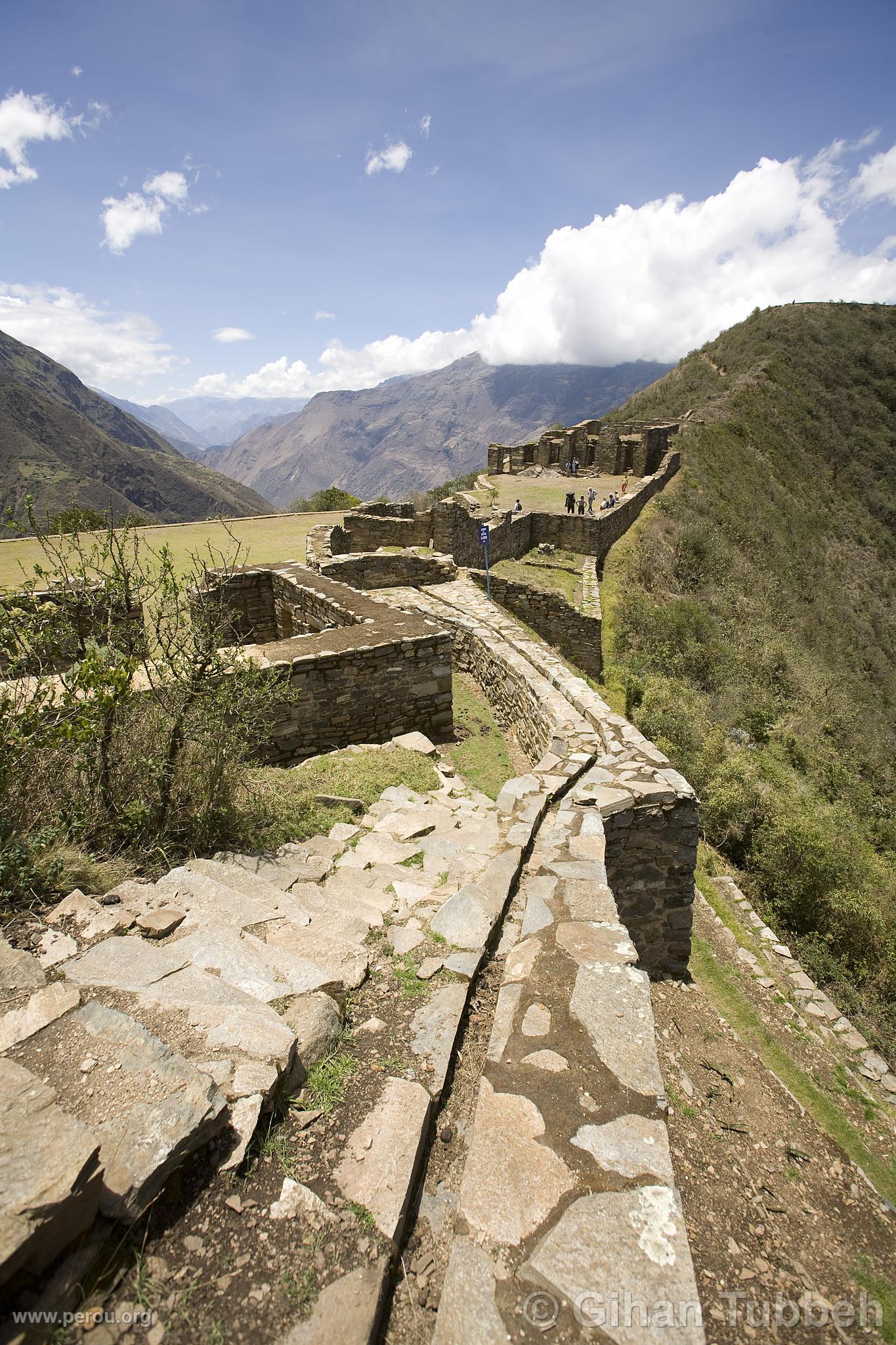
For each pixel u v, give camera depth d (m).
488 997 3.38
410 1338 1.87
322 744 7.60
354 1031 2.92
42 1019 2.34
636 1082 2.60
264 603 12.04
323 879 4.37
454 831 5.05
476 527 18.69
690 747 11.61
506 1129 2.38
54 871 3.46
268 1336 1.70
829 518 48.09
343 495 40.03
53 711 3.84
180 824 4.48
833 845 9.59
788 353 63.03
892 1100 5.72
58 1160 1.72
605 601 18.22
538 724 7.40
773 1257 3.38
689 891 6.02
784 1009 6.61
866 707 24.94
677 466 38.97
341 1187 2.15
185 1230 1.92
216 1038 2.44
